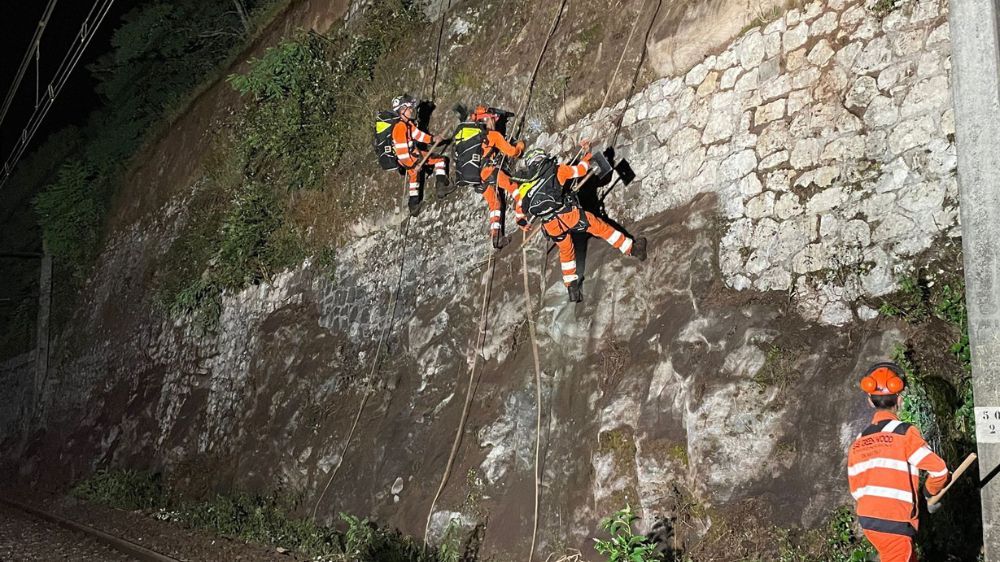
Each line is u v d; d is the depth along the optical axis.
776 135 6.81
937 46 5.92
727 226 6.96
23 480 19.86
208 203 16.53
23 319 26.20
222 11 21.62
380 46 12.66
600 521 6.71
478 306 9.25
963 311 5.34
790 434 5.77
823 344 5.92
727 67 7.45
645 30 8.44
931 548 4.99
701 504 6.05
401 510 8.66
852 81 6.40
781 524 5.58
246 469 11.62
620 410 6.94
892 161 6.00
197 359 14.85
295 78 13.41
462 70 10.96
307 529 9.46
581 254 8.25
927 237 5.69
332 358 11.33
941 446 5.04
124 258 20.38
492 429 8.16
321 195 12.86
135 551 10.07
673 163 7.71
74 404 20.12
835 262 6.12
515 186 8.35
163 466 14.11
